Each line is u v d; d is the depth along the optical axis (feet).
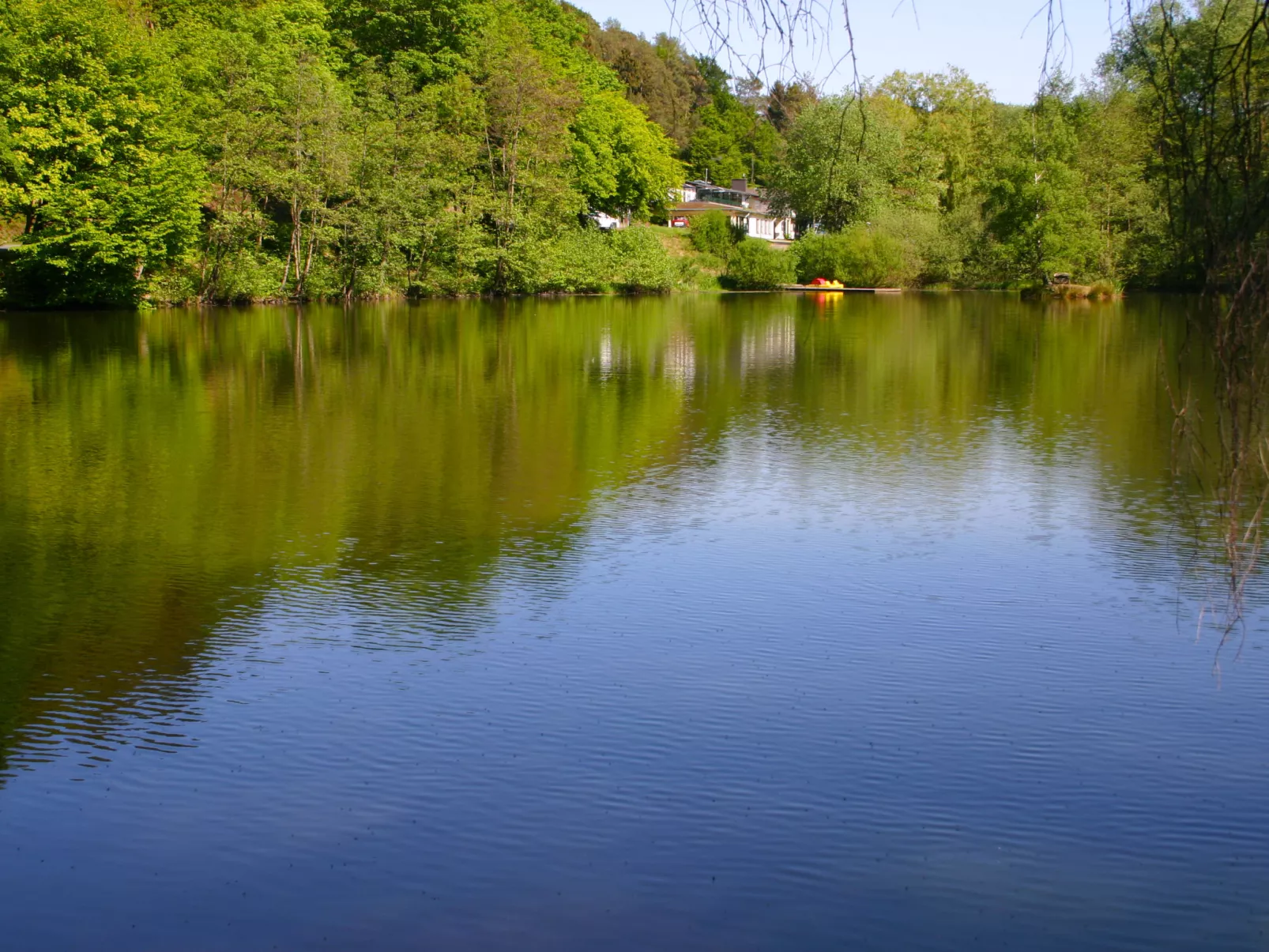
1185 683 33.24
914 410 82.28
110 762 28.66
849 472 61.26
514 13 270.26
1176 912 22.68
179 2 217.77
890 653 35.70
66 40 153.58
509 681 33.53
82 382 91.97
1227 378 17.88
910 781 27.61
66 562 45.55
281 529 50.19
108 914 22.63
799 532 49.47
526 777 27.73
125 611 39.86
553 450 67.00
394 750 29.22
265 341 125.29
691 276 288.51
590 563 45.19
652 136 315.99
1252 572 43.39
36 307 160.25
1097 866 24.17
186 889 23.44
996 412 81.30
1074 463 63.26
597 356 117.08
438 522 51.21
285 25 212.84
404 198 202.80
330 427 74.02
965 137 282.97
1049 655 35.45
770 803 26.58
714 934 22.02
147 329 137.18
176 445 67.87
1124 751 29.19
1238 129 17.33
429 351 118.93
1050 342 131.23
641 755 28.89
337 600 40.91
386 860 24.35
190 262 175.42
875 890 23.31
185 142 162.09
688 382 97.30
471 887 23.43
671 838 25.13
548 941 21.80
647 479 59.77
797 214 299.99
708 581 42.88
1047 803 26.61
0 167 148.77
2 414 77.25
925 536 48.91
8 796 27.04
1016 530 49.57
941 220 281.95
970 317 175.63
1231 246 17.30
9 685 33.53
